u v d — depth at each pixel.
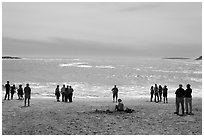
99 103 23.45
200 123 14.84
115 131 13.14
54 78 79.88
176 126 14.19
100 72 118.88
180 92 17.27
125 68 166.62
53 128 13.54
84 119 15.63
